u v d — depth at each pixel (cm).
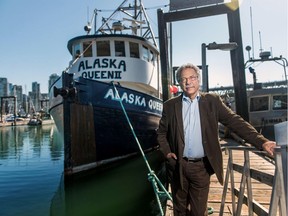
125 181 945
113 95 1025
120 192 837
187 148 276
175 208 296
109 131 1016
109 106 1008
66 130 889
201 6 1021
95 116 966
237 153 994
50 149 2147
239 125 254
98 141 984
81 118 916
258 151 267
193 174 278
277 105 1611
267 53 1664
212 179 679
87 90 948
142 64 1226
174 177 293
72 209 702
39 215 664
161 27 1027
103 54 1180
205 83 1050
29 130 4972
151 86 1299
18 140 3005
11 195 835
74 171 896
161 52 1017
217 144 268
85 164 936
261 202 494
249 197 272
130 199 777
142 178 979
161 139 295
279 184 185
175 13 1030
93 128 962
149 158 1322
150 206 720
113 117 1021
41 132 4431
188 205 295
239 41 1055
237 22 1041
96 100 972
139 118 1137
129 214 666
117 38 1177
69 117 883
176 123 279
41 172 1198
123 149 1093
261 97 1630
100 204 739
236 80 1066
